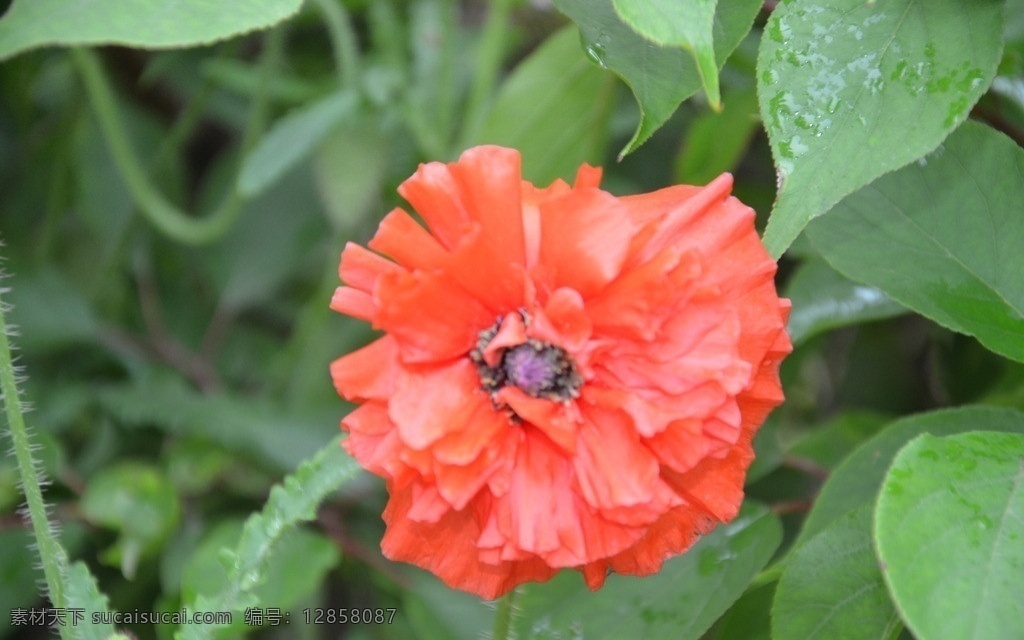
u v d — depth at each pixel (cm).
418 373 36
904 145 35
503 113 47
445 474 35
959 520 34
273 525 40
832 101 36
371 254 36
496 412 36
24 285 55
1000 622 33
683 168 50
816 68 36
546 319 35
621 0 34
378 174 53
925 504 34
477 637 47
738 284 36
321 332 56
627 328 35
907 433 40
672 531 37
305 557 44
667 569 41
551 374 36
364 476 50
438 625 47
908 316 54
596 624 41
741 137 49
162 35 35
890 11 36
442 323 36
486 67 53
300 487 40
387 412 36
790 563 38
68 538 48
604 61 37
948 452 34
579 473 36
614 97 48
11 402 39
